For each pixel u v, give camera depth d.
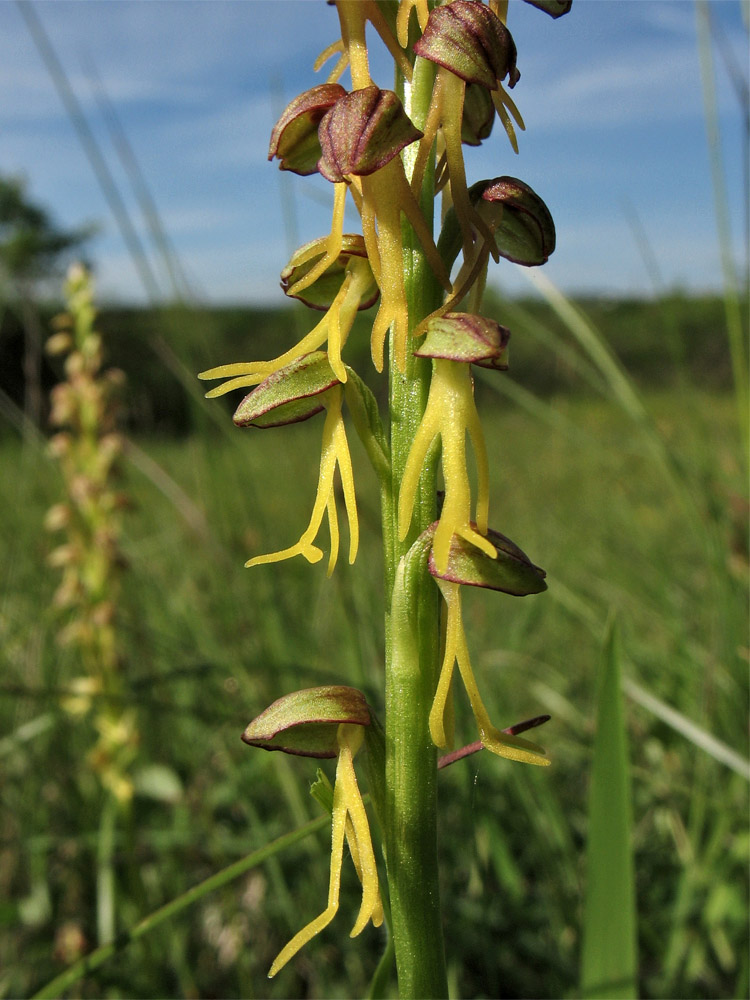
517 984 0.10
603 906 0.06
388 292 0.05
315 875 0.11
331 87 0.05
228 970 0.11
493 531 0.05
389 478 0.05
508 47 0.05
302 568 0.17
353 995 0.10
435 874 0.05
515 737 0.05
